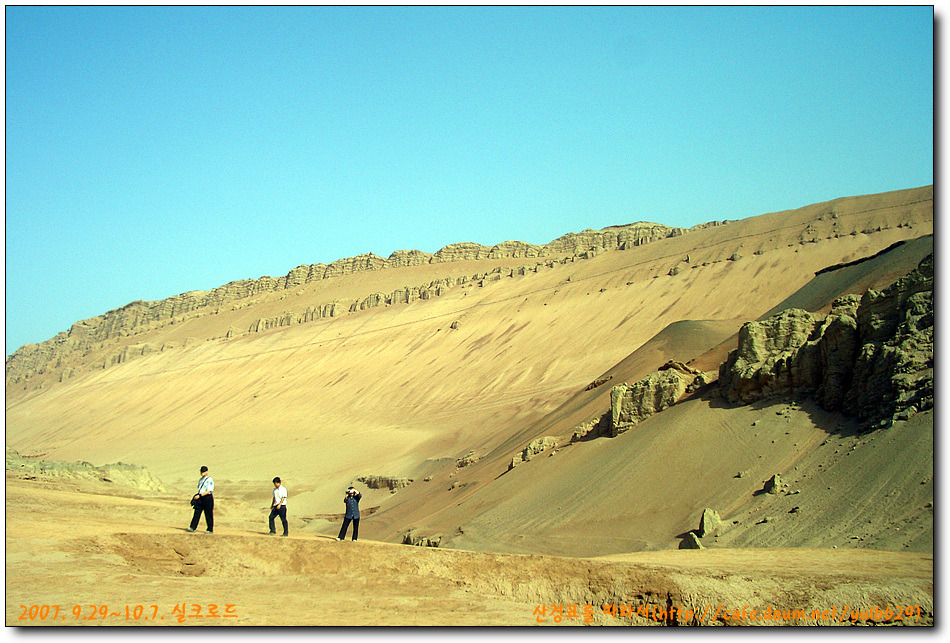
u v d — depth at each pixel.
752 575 15.66
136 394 145.50
